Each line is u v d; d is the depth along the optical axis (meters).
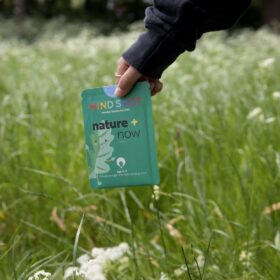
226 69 6.74
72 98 5.48
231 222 2.75
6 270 2.64
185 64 7.79
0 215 3.29
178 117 4.48
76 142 4.18
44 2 25.33
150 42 2.03
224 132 3.90
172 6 1.99
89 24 22.81
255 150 3.51
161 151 3.90
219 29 2.06
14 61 9.98
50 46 13.02
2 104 5.16
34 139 4.18
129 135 2.09
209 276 2.42
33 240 3.17
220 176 3.47
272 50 9.66
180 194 2.85
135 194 3.41
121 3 24.25
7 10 25.11
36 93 5.81
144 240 2.95
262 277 2.38
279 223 2.86
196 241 2.77
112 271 2.42
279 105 4.35
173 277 2.38
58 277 2.39
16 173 3.64
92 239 3.09
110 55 9.95
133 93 2.07
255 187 3.15
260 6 23.23
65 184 3.52
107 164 2.12
